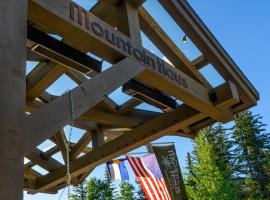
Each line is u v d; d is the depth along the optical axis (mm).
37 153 6168
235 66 4859
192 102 4375
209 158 22109
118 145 5285
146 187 6059
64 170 5902
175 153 5820
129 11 3951
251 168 29078
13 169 2207
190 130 5289
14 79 2396
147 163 6309
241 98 4949
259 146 29891
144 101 4426
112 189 34031
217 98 4566
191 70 4641
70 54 3553
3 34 2447
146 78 3850
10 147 2238
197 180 21828
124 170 6566
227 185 20922
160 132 4898
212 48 4625
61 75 4961
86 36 3254
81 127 5910
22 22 2592
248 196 26453
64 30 3148
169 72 4016
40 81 4934
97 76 3197
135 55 3666
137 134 5113
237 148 30469
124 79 3428
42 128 2559
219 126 30672
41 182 6258
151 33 4457
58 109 2750
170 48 4594
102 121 5457
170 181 5684
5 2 2545
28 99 5148
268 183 27031
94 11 4309
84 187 33688
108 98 5410
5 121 2264
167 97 4500
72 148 6207
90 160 5566
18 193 2180
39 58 4797
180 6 4438
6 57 2404
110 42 3441
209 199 20516
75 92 2947
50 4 2980
